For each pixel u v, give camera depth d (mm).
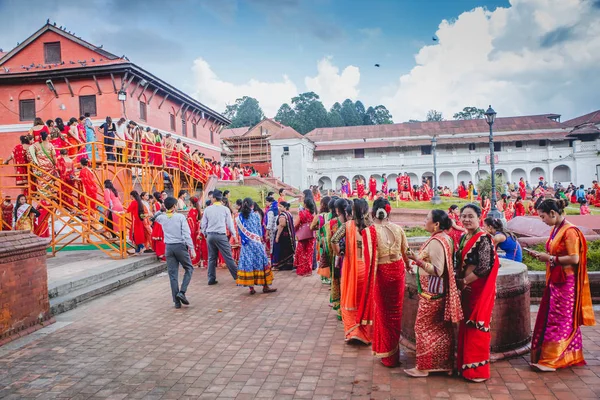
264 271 8828
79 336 6414
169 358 5516
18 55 22891
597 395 4184
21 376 5043
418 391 4410
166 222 7961
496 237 6492
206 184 22609
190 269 8117
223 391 4574
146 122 23906
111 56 22000
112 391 4633
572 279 4723
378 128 58438
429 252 4582
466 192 34281
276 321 6969
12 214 12172
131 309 7875
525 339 5340
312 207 10531
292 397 4391
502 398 4195
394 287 4953
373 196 33750
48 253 11688
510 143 52844
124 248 11336
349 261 5789
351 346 5762
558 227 4879
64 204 12336
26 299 6594
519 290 5207
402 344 5656
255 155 52750
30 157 11703
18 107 22062
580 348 4816
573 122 55062
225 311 7633
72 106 21656
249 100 103625
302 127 80750
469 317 4543
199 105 30375
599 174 48125
